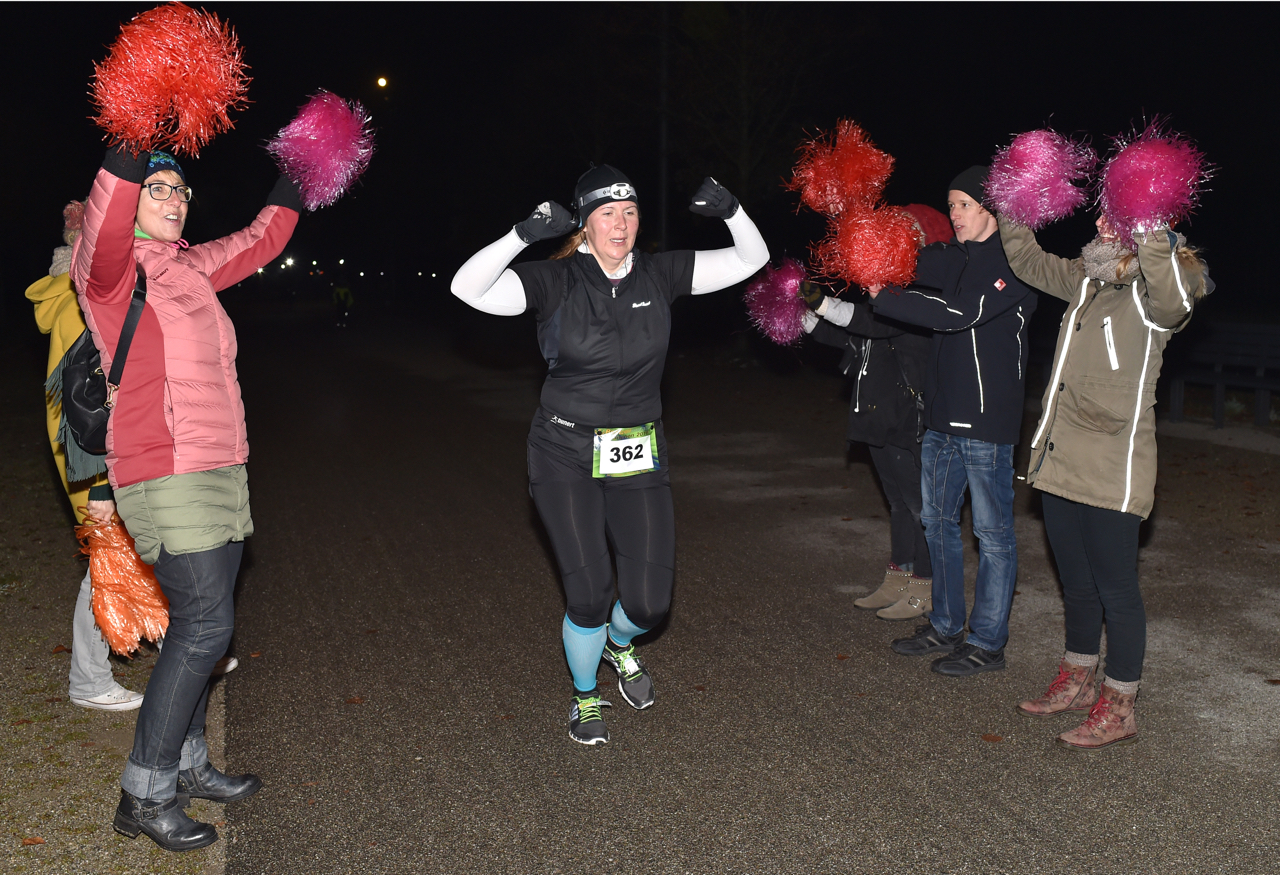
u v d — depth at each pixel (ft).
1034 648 16.16
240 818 11.41
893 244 13.57
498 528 24.48
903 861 10.43
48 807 11.63
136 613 12.99
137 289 10.22
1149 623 17.19
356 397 51.88
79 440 10.34
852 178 14.08
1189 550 21.40
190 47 9.27
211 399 10.59
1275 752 12.59
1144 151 11.16
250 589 19.92
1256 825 10.94
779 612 18.17
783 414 41.70
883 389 16.46
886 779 12.09
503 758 12.78
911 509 16.97
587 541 12.67
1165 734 13.10
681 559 21.68
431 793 11.93
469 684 15.15
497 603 18.93
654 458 12.87
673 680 15.21
